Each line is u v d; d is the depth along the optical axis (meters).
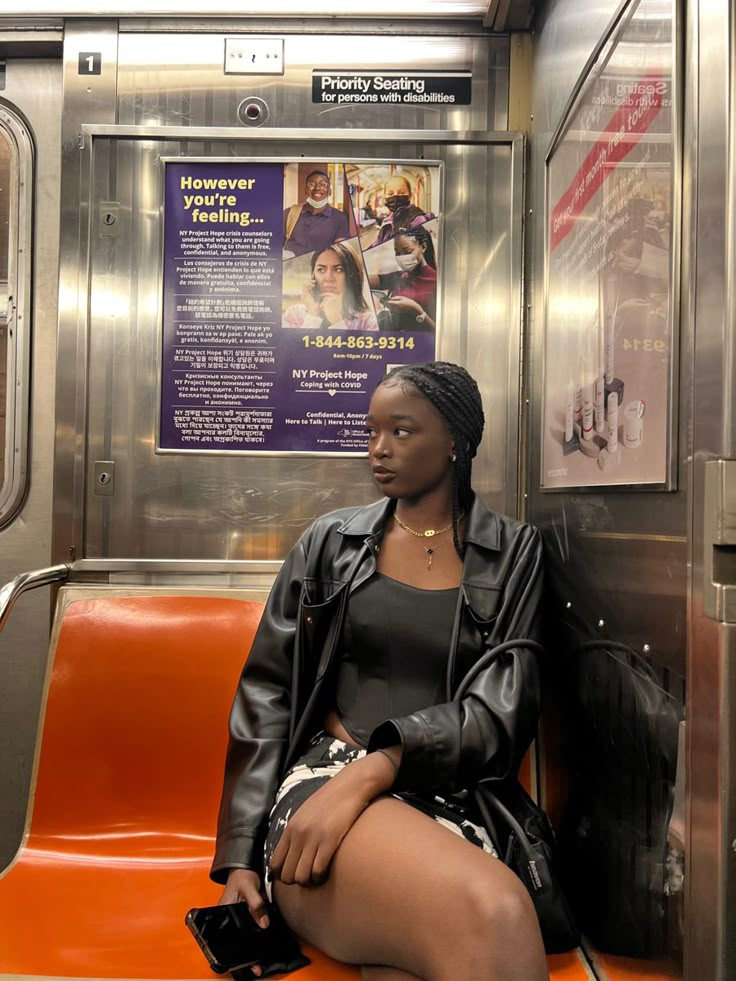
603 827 1.37
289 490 2.18
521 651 1.35
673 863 1.03
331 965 1.16
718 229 0.89
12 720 2.38
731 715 0.87
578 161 1.59
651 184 1.13
